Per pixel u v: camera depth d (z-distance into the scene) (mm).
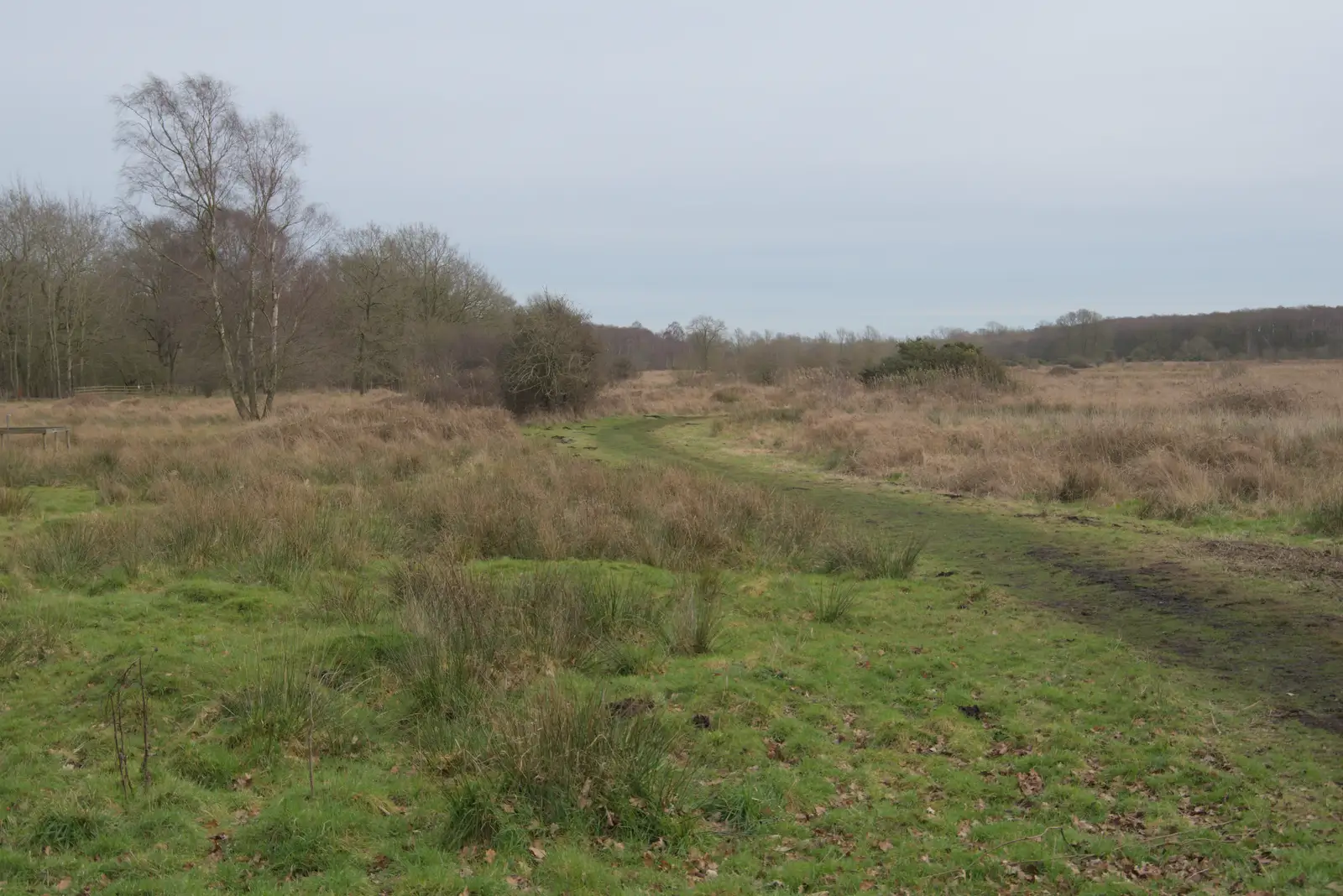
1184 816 5066
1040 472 14844
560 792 4953
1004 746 5980
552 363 32188
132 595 8109
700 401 37062
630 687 6582
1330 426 16281
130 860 4445
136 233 28484
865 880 4527
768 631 7980
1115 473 14633
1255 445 15125
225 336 29766
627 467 16484
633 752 5277
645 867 4582
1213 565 9930
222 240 30188
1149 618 8312
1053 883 4504
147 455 16844
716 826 5020
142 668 6332
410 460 17219
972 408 26109
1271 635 7734
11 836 4602
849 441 20000
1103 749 5855
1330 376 39750
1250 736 5945
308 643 6934
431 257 50031
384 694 6379
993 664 7309
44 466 16109
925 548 11359
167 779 5152
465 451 19297
